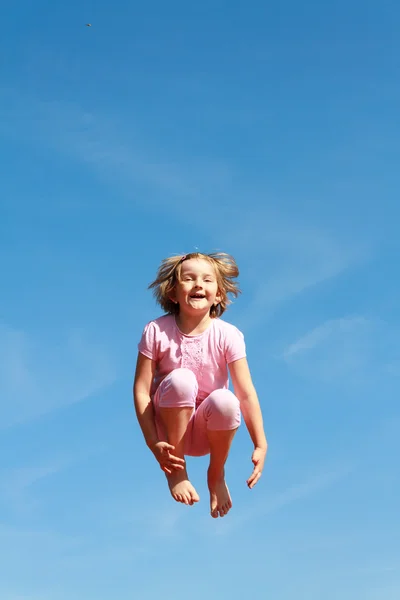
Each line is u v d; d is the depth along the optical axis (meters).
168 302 5.38
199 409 5.05
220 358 5.20
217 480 5.21
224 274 5.38
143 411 5.10
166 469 4.96
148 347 5.21
